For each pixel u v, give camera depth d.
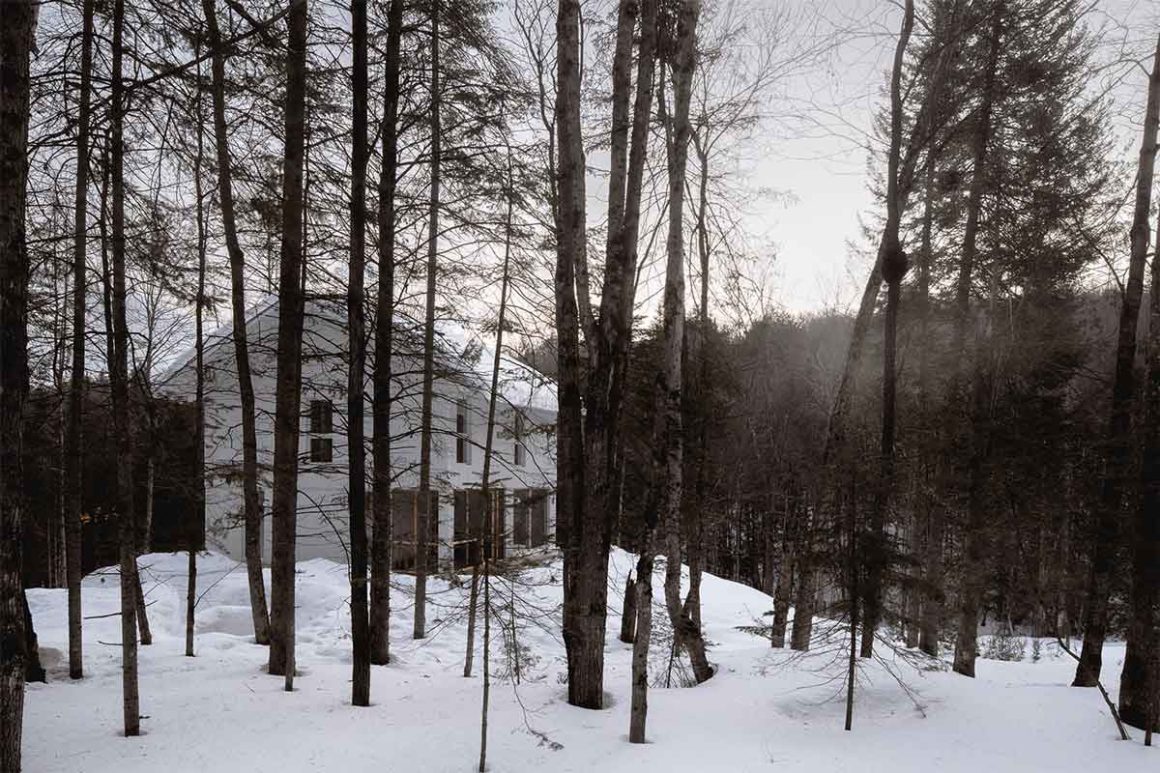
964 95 13.02
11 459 6.08
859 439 12.11
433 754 7.46
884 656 11.95
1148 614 8.85
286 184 10.67
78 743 7.44
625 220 9.62
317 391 12.16
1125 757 7.71
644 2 9.82
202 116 9.31
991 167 14.80
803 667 11.06
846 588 8.89
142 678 10.24
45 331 11.70
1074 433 16.12
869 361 23.59
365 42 9.38
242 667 11.10
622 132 9.95
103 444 19.67
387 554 12.43
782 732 8.21
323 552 23.36
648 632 8.06
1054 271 15.80
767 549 25.67
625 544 25.58
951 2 12.96
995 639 20.23
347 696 9.52
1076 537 14.06
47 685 9.80
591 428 9.54
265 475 21.17
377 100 11.19
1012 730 8.41
